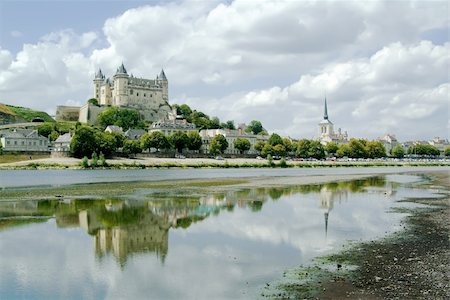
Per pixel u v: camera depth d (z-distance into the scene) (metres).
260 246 32.97
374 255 29.91
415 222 43.19
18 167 164.25
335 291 22.69
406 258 29.00
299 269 26.83
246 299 21.98
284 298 21.95
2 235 36.56
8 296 22.61
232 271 26.58
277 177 122.00
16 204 57.19
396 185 91.25
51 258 29.52
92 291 23.34
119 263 28.38
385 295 21.89
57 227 40.38
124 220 44.28
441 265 27.22
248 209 52.66
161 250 31.75
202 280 24.94
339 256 29.80
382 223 42.69
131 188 82.44
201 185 90.44
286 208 53.53
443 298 21.39
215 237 36.12
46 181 102.06
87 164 171.75
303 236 36.47
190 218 45.62
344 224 42.09
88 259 29.25
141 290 23.45
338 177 122.44
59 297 22.50
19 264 28.09
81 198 64.69
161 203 58.56
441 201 61.06
